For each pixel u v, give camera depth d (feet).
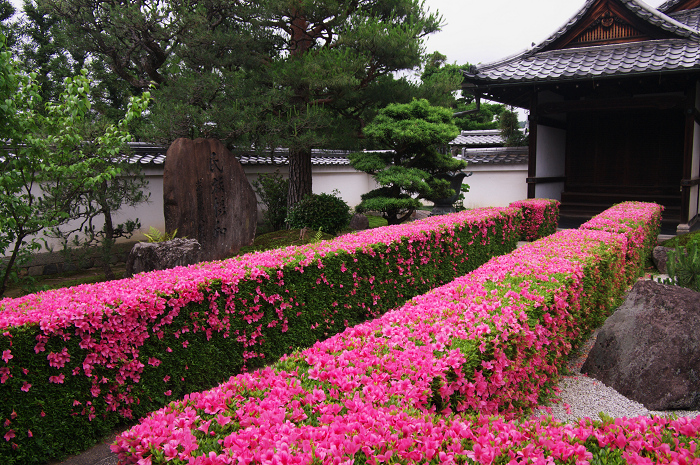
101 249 25.30
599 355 12.61
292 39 33.42
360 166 31.45
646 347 11.58
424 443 5.32
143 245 22.20
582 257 15.10
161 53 30.76
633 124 41.60
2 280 16.74
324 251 16.20
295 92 31.65
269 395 6.43
